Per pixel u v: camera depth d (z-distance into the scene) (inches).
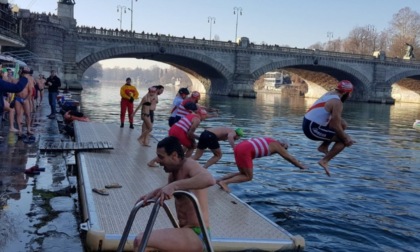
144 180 377.7
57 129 667.4
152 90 556.4
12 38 1123.9
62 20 2544.3
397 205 428.5
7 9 1141.1
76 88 2554.1
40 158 442.9
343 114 2032.5
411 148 901.2
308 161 656.4
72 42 2566.4
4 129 597.0
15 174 362.3
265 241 257.9
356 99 3644.2
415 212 404.8
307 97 4475.9
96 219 265.1
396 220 375.2
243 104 2375.7
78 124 733.9
